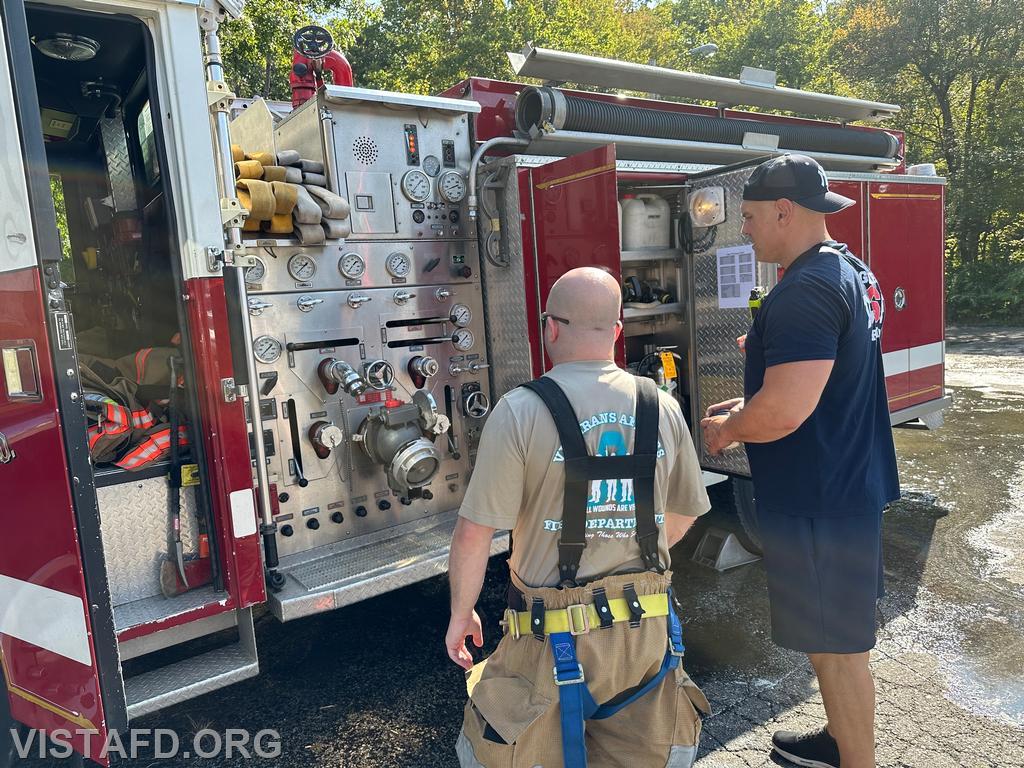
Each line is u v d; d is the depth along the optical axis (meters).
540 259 3.74
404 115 3.69
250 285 3.18
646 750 1.60
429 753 2.66
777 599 2.19
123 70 3.22
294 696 3.07
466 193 3.88
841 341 2.05
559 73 4.03
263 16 12.95
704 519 4.54
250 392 2.66
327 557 3.36
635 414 1.61
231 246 2.61
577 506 1.54
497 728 1.53
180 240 2.53
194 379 2.59
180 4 2.47
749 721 2.79
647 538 1.60
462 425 3.98
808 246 2.20
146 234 3.36
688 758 1.62
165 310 3.23
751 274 3.93
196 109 2.51
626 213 4.14
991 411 8.24
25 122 2.05
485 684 1.61
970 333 16.86
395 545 3.49
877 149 5.80
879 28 22.27
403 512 3.71
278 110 4.24
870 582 2.11
